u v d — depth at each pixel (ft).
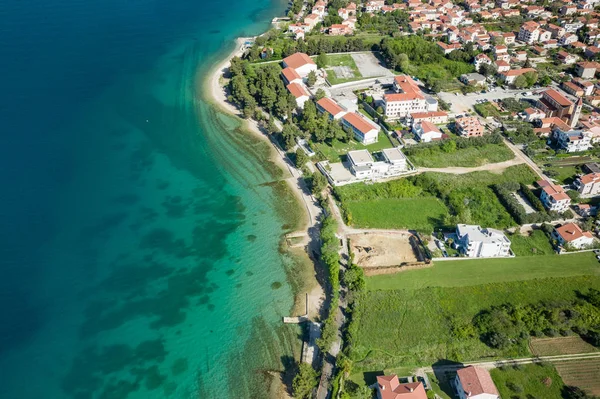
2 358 425.69
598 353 394.32
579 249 501.56
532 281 465.06
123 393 398.62
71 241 548.31
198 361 421.59
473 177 611.47
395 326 424.87
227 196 615.16
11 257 525.34
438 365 392.88
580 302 438.40
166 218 582.35
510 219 545.85
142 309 470.39
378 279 474.49
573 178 602.85
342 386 373.81
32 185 630.74
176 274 507.71
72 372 415.23
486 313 429.79
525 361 391.04
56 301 479.00
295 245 536.42
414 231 540.52
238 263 518.78
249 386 398.83
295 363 414.21
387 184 602.85
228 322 454.81
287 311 461.78
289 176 644.27
